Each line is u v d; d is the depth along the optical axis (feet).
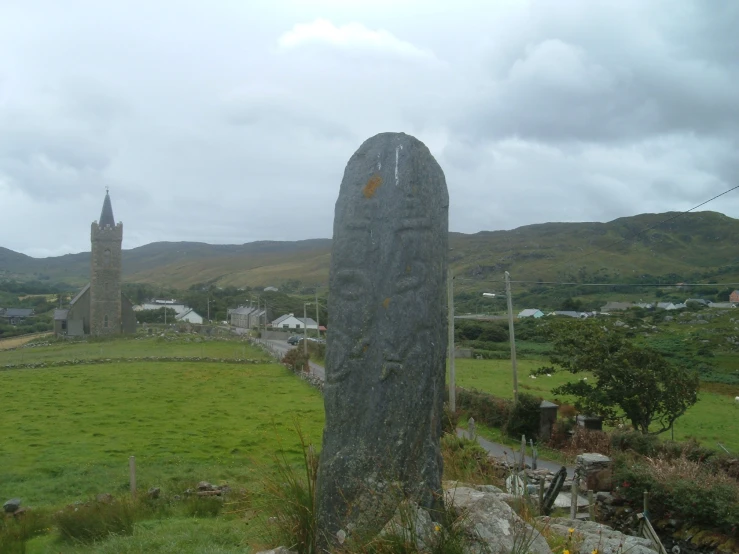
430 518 18.33
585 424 78.48
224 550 23.52
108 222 342.03
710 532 34.91
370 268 20.68
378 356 20.13
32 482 61.57
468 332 210.38
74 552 32.50
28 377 166.50
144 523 37.47
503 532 17.81
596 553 18.45
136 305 534.37
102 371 181.88
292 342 295.69
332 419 20.36
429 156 21.50
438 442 20.30
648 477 38.99
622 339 80.94
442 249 21.15
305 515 20.31
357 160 21.63
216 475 62.49
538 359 180.24
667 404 75.05
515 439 87.56
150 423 99.71
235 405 120.06
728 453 51.55
